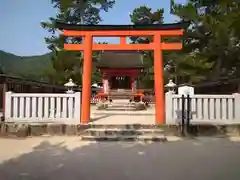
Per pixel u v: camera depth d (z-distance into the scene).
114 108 22.67
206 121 12.22
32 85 18.06
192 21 27.41
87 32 13.31
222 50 23.89
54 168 6.93
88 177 6.18
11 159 7.88
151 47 13.24
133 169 6.82
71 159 7.87
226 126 11.89
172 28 13.14
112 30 13.28
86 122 12.83
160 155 8.34
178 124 11.98
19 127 11.71
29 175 6.34
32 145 9.93
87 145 9.95
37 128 11.87
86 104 13.06
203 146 9.73
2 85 14.43
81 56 37.19
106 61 32.38
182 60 28.67
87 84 13.16
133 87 32.62
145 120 14.09
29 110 12.33
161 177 6.17
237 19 16.31
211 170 6.73
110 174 6.40
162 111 12.77
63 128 11.91
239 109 12.17
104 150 9.10
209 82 19.17
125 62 32.31
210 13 27.47
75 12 42.88
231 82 15.52
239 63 23.95
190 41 29.50
